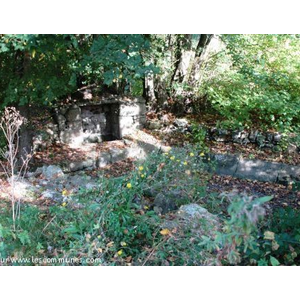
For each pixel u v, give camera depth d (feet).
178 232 7.75
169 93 21.58
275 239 7.31
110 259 7.30
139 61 10.69
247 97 18.19
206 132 19.47
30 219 8.57
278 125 18.54
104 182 9.21
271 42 18.80
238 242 4.92
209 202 10.72
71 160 16.06
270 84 19.10
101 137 19.66
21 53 13.19
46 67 13.46
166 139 19.31
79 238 7.57
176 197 10.28
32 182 12.86
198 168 13.33
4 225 8.57
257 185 14.97
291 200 13.38
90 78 18.16
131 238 7.85
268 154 18.02
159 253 7.24
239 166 16.65
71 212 8.68
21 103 12.91
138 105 19.72
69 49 13.12
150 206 9.96
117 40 10.61
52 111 17.35
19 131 14.52
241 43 18.45
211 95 18.97
